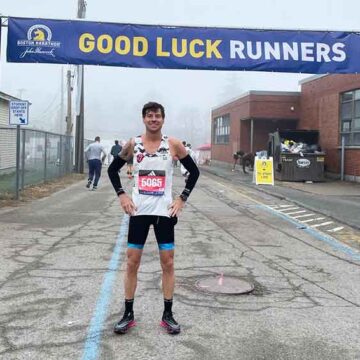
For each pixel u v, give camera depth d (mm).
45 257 7215
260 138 33594
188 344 4254
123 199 4469
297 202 14820
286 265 7125
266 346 4254
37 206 12805
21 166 15695
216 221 10984
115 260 7094
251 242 8742
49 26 11836
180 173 27391
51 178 20578
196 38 12141
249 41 12297
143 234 4473
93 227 9828
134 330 4531
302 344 4316
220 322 4781
